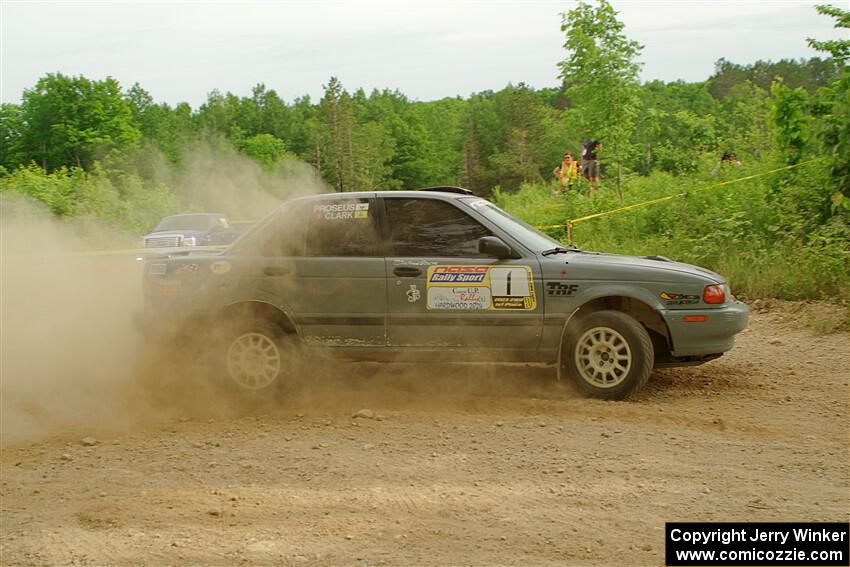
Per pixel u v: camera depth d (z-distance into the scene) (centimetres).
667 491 470
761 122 2042
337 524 434
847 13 1227
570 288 661
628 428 588
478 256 677
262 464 533
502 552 397
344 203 704
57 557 406
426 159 12050
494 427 598
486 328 669
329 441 577
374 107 14738
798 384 707
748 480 485
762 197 1275
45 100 6875
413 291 675
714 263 1198
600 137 1709
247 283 690
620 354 655
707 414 624
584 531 419
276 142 10788
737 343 874
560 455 533
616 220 1505
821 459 520
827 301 1006
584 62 1664
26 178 3269
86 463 549
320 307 683
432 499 464
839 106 1154
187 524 441
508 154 11119
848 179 1148
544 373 749
